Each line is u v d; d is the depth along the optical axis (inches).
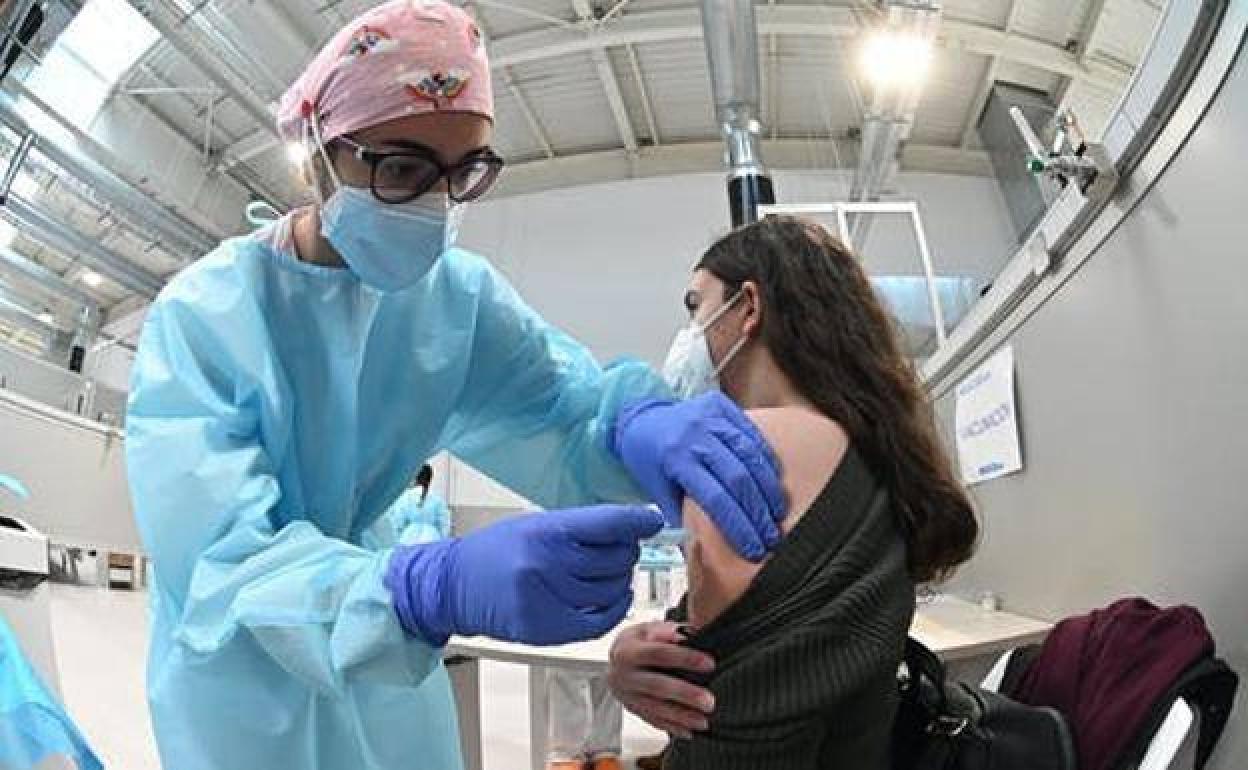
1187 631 31.8
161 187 222.8
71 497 185.6
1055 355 64.0
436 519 121.6
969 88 215.5
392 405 38.8
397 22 31.7
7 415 167.9
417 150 32.0
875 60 166.7
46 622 34.4
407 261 34.6
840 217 140.5
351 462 36.2
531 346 43.3
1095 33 173.6
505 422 44.5
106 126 205.0
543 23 196.2
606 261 256.8
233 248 35.0
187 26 173.9
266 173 245.6
